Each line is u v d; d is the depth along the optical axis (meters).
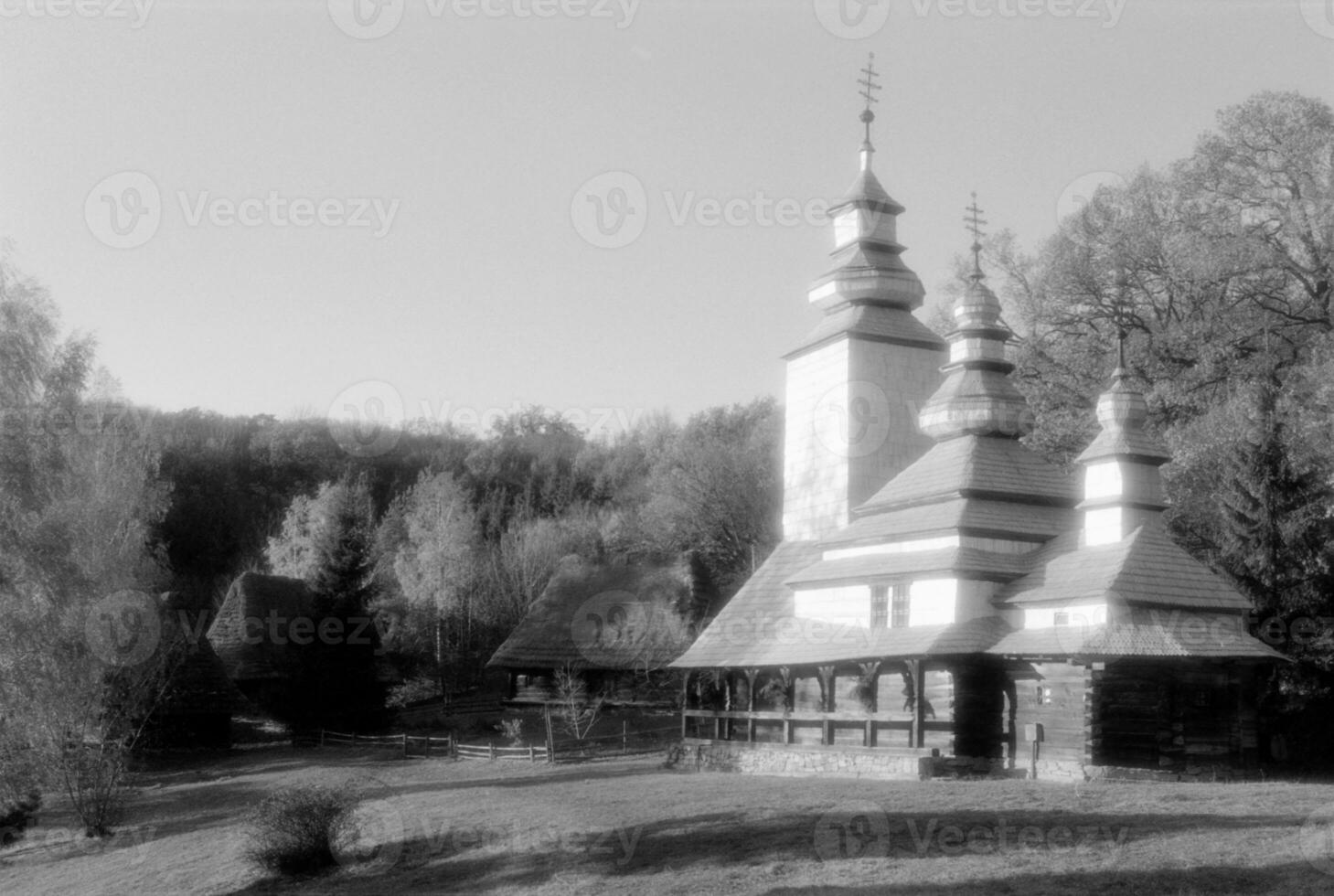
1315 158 53.81
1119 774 34.78
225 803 45.09
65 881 36.62
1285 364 54.09
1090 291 58.47
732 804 33.44
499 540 97.19
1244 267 53.12
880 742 40.56
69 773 42.44
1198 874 24.48
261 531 109.75
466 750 51.91
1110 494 38.53
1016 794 31.94
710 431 96.62
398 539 93.50
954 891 24.95
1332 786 32.22
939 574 39.81
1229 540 43.94
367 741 57.94
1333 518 43.31
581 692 57.66
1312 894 23.06
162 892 33.44
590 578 65.81
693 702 50.06
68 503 42.78
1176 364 55.94
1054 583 37.91
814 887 26.08
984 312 44.19
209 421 118.12
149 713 50.88
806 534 51.78
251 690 67.62
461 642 80.12
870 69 54.69
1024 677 37.53
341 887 31.12
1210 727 36.50
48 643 40.59
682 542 79.56
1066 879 24.91
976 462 42.06
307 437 115.31
